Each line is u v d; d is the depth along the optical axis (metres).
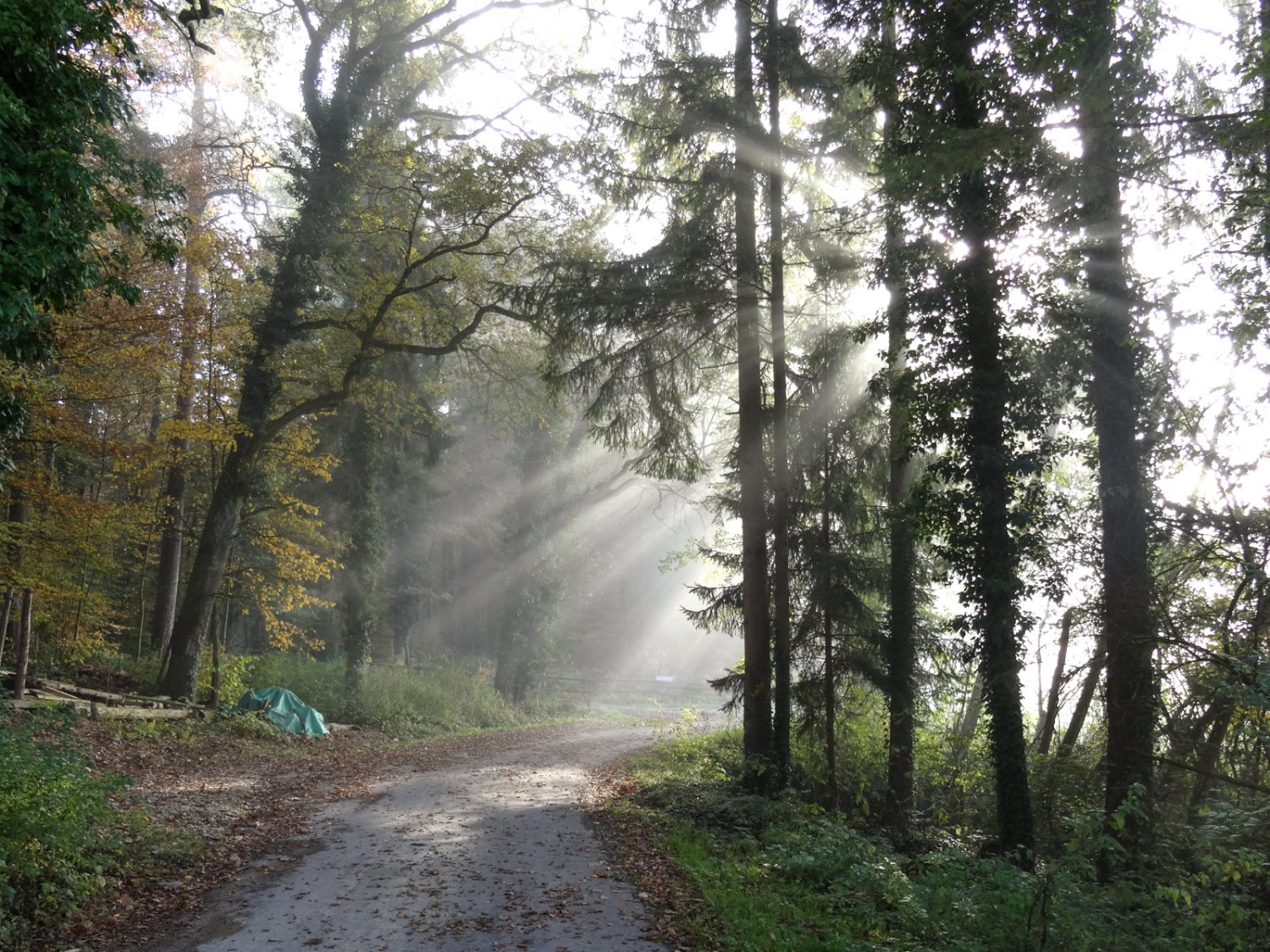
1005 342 12.92
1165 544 12.37
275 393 21.25
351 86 21.94
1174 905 8.47
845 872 10.15
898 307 13.17
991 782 16.67
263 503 23.11
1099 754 14.06
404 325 22.66
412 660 39.16
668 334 17.22
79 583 21.00
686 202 17.09
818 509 18.20
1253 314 10.94
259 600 22.08
